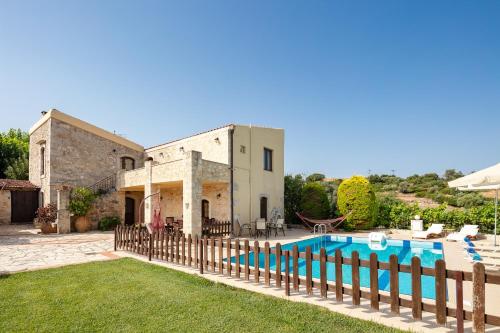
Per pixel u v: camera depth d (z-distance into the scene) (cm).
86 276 632
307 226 1900
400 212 1658
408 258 1045
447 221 1471
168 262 776
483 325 332
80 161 1886
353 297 448
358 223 1677
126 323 395
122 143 2105
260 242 1319
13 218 1997
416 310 388
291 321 393
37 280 605
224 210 1599
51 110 1766
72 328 381
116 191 1955
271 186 1889
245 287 547
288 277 506
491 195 2591
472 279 344
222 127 1639
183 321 399
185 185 1387
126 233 969
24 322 400
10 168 2434
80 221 1719
